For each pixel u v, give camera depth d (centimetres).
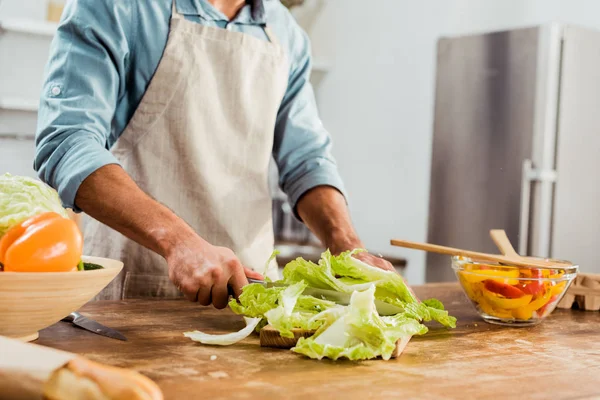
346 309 93
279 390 74
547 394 76
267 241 158
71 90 124
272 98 155
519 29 269
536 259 130
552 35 259
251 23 156
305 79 168
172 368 81
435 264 302
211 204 149
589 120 271
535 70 262
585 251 274
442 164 296
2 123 310
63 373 57
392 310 102
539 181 261
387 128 356
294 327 93
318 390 74
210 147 149
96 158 113
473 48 284
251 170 155
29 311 84
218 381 76
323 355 87
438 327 113
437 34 331
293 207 156
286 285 105
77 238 88
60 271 85
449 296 145
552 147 262
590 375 86
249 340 98
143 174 145
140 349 89
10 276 80
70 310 88
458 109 289
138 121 144
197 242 107
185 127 145
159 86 143
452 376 82
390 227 354
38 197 91
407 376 81
